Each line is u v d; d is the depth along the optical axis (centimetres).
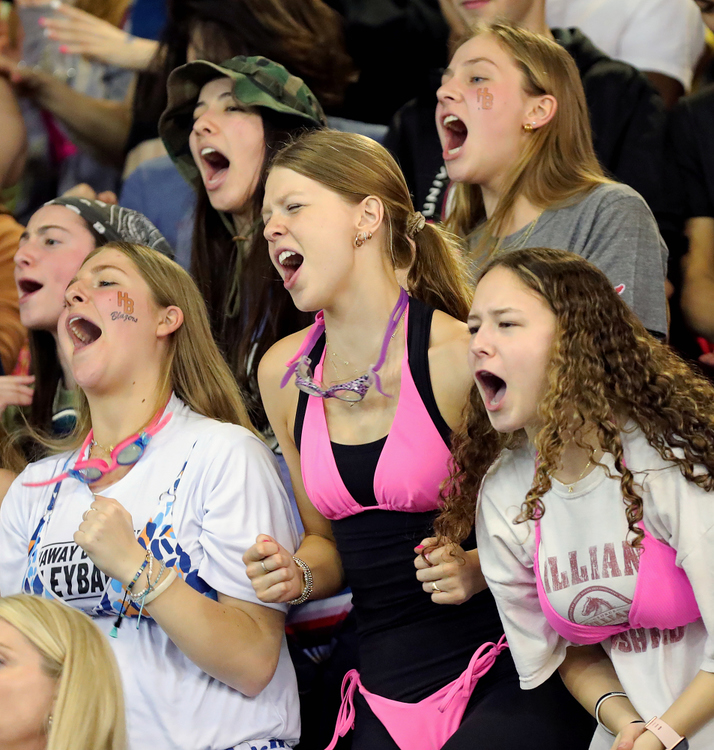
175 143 1091
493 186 884
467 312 750
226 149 1030
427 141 1064
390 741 692
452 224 946
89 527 696
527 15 1054
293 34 1111
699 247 962
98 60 1291
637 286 796
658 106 1000
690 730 564
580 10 1073
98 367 798
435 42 1086
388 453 690
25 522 818
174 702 721
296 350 762
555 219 834
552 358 589
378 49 1095
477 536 652
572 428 589
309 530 809
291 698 762
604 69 1020
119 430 813
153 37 1285
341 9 1109
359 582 727
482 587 681
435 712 686
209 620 700
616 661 611
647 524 580
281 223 702
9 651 544
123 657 732
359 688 723
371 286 708
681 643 594
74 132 1288
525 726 650
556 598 609
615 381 589
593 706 621
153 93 1255
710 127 962
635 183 977
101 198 1208
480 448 652
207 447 771
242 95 1024
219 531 742
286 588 689
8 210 1295
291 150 720
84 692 538
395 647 709
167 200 1223
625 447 586
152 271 838
